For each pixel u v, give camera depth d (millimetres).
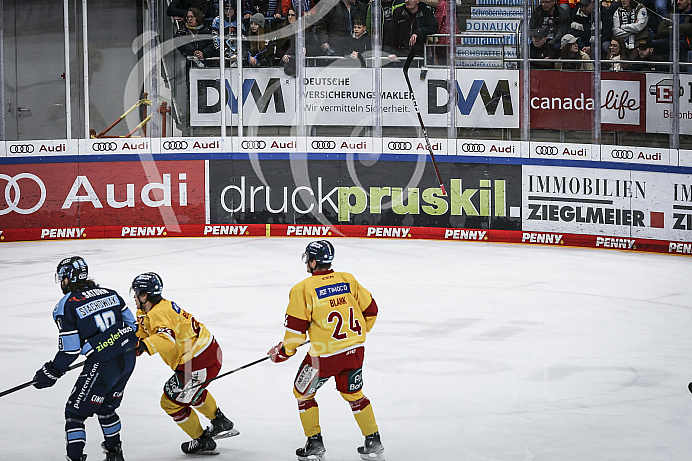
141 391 16125
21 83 36750
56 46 36750
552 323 22078
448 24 36594
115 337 11852
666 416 14836
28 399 15633
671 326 21922
